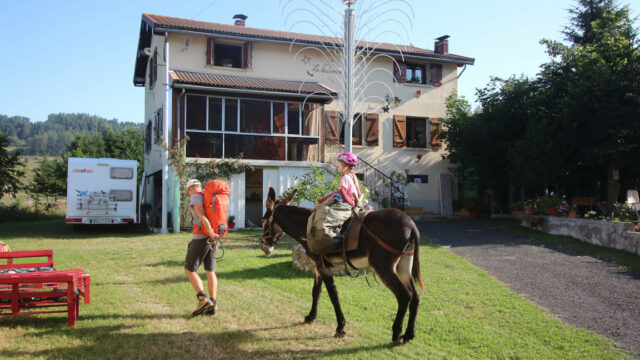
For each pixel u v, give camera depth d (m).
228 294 6.69
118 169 15.63
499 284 7.57
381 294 6.88
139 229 17.08
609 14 16.09
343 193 4.99
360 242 4.77
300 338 4.89
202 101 16.31
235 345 4.63
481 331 5.19
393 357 4.39
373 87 20.83
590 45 15.09
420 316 5.77
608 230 10.86
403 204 19.17
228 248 11.40
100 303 6.10
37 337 4.70
